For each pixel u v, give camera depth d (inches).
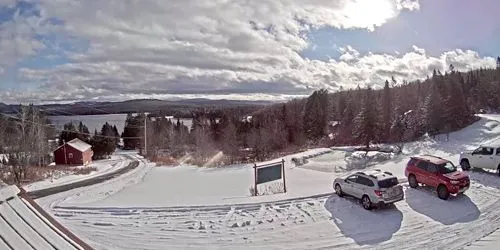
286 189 963.3
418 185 903.1
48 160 2568.9
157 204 800.3
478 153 1035.3
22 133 1859.0
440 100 2455.7
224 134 3014.3
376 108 2364.7
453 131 2445.9
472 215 733.3
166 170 1850.4
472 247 572.4
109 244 566.6
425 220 705.6
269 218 696.4
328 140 2743.6
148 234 614.9
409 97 3277.6
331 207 759.7
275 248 569.0
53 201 944.3
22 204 343.6
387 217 716.7
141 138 3383.4
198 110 4178.2
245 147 2822.3
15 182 1384.1
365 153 1768.0
